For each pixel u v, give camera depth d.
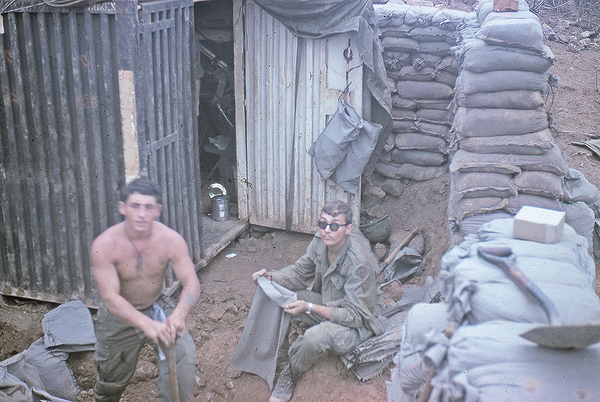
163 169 4.86
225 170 7.20
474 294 2.56
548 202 4.25
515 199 4.26
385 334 4.05
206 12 6.55
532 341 2.21
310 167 6.30
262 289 4.12
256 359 4.30
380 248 5.92
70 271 4.88
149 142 4.61
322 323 3.95
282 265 6.11
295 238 6.65
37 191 4.74
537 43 4.42
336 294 4.17
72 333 4.54
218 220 6.74
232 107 7.18
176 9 4.84
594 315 2.36
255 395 4.27
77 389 4.38
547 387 2.05
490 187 4.28
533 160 4.35
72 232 4.74
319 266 4.21
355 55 5.75
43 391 3.98
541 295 2.44
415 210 6.25
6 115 4.57
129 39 4.20
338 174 6.07
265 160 6.47
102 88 4.35
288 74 6.06
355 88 5.87
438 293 3.56
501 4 5.03
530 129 4.48
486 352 2.23
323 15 5.60
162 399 3.55
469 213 4.29
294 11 5.59
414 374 2.70
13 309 5.04
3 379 3.64
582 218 4.51
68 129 4.47
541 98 4.50
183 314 3.13
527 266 2.70
